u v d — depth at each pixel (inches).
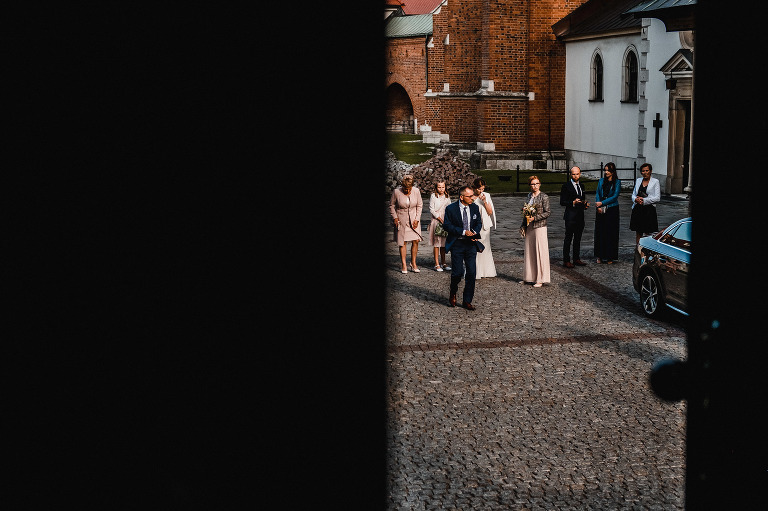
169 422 92.8
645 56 1074.7
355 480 106.3
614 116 1203.9
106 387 90.3
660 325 442.3
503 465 258.4
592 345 402.9
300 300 94.5
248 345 94.7
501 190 1106.1
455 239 486.3
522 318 461.7
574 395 327.0
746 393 84.9
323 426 101.7
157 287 90.2
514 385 340.8
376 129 91.0
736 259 83.7
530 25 1358.3
